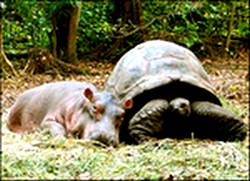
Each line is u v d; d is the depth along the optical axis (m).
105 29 11.76
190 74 5.51
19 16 11.18
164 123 5.29
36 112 5.75
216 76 9.94
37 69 9.98
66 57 10.67
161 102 5.27
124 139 5.34
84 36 11.82
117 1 12.10
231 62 11.40
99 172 4.21
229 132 5.36
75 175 4.16
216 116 5.32
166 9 12.46
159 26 12.05
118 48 11.70
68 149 4.70
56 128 5.24
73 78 9.94
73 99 5.42
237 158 4.59
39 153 4.51
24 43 11.05
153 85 5.30
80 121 5.11
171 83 5.33
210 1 13.00
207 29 12.41
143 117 5.20
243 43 12.47
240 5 12.75
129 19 11.89
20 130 5.94
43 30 10.84
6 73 9.40
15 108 5.96
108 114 4.97
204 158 4.54
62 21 10.60
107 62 11.44
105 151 4.71
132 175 4.16
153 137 5.24
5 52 10.73
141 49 5.84
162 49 5.73
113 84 5.65
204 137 5.44
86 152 4.57
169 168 4.33
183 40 11.69
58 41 10.70
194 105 5.38
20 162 4.24
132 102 5.15
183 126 5.37
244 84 8.88
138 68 5.54
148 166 4.36
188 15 12.70
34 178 4.04
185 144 5.05
